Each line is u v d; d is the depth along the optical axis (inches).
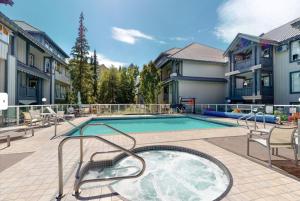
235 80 776.9
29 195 115.3
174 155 217.6
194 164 193.5
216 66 893.8
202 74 873.5
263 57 628.7
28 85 714.8
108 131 400.2
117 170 177.2
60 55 1084.5
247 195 114.7
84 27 1007.6
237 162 168.4
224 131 330.6
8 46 469.7
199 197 139.1
